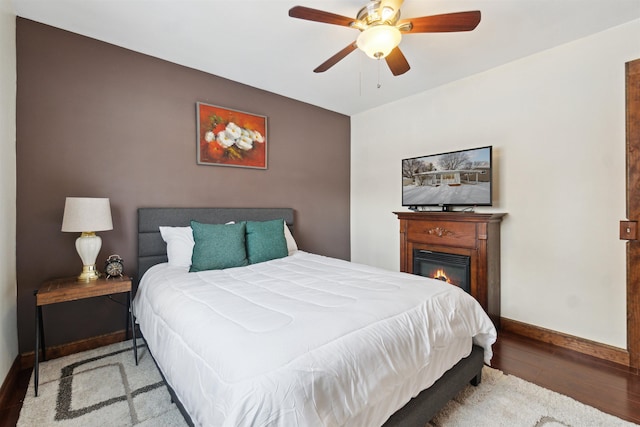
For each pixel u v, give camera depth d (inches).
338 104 154.9
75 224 78.5
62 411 62.2
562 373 79.6
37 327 70.4
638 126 82.4
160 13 80.5
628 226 83.7
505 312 110.7
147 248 101.4
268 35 91.0
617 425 58.6
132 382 73.1
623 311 85.8
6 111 73.0
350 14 81.0
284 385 35.4
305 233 153.5
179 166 111.0
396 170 150.7
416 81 125.1
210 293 65.3
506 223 110.2
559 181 97.6
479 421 59.7
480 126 117.1
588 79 91.4
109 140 96.4
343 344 43.9
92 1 75.7
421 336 54.6
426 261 127.1
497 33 89.6
